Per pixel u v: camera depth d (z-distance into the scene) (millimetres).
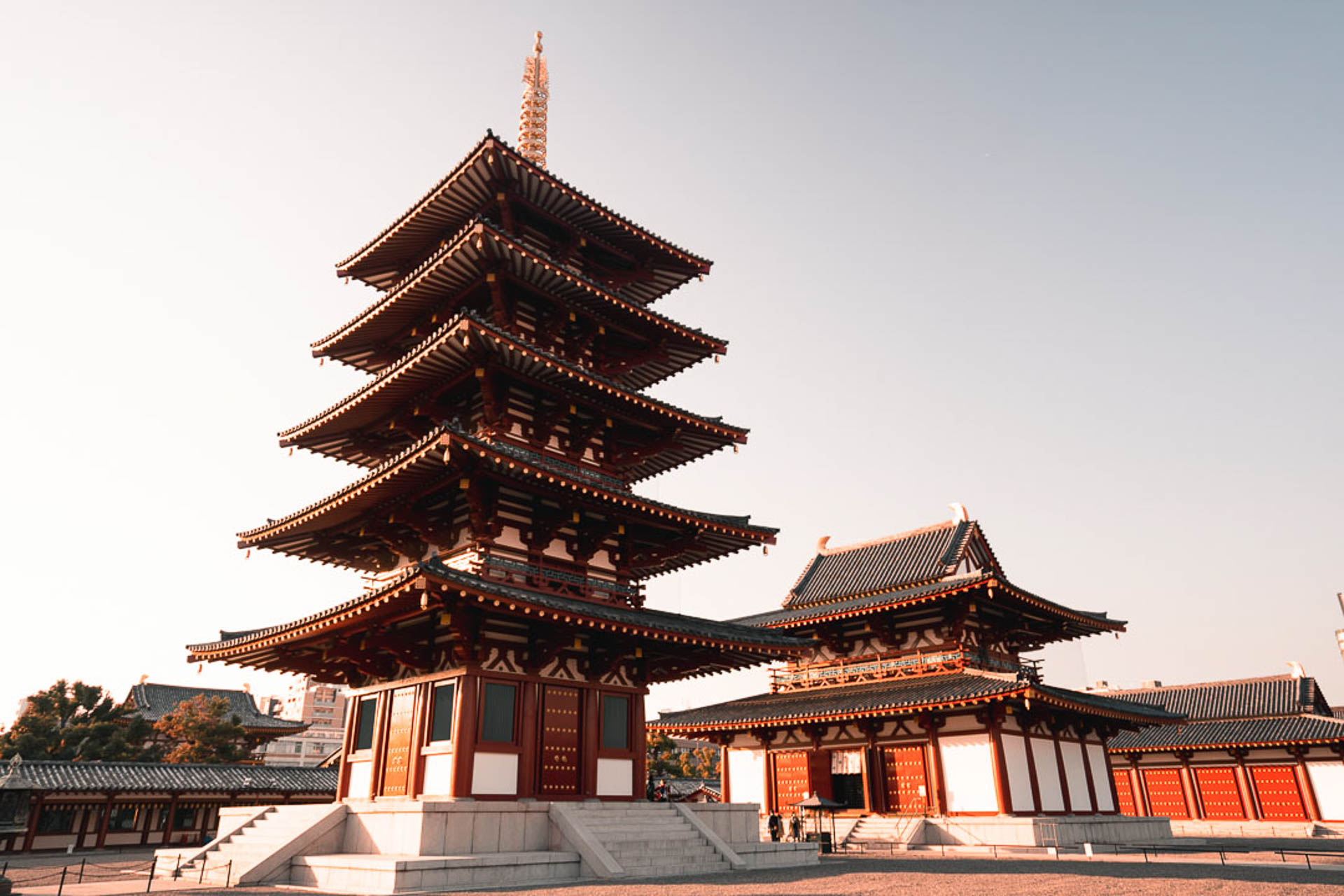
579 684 29281
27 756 71250
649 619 29391
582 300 33719
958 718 45812
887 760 48375
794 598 60125
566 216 35969
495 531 28250
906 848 43219
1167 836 54938
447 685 27000
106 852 55156
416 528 29734
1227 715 69062
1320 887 23766
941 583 49219
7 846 52562
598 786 28906
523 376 30078
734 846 30547
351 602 25391
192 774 61750
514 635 27812
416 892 20984
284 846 25078
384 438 34188
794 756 52406
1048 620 54750
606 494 29078
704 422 33906
